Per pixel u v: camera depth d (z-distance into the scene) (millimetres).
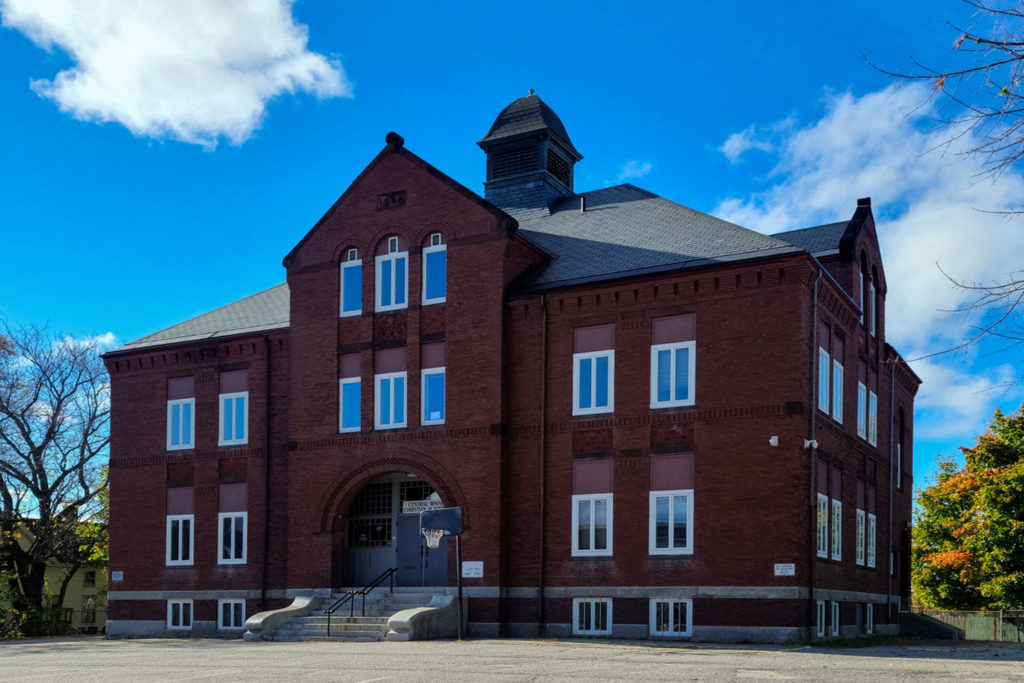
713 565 28625
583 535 30703
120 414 40094
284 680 16828
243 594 36188
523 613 31047
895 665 19922
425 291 34031
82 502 47031
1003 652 26484
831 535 30641
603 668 18578
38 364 47375
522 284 33219
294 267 36500
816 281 29703
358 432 34188
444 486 32406
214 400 38250
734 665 19500
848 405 33469
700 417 29516
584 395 31406
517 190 40750
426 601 31703
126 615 38438
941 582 59250
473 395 32406
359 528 35094
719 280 29797
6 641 34938
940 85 7434
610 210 37531
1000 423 46375
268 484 36562
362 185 35750
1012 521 41281
